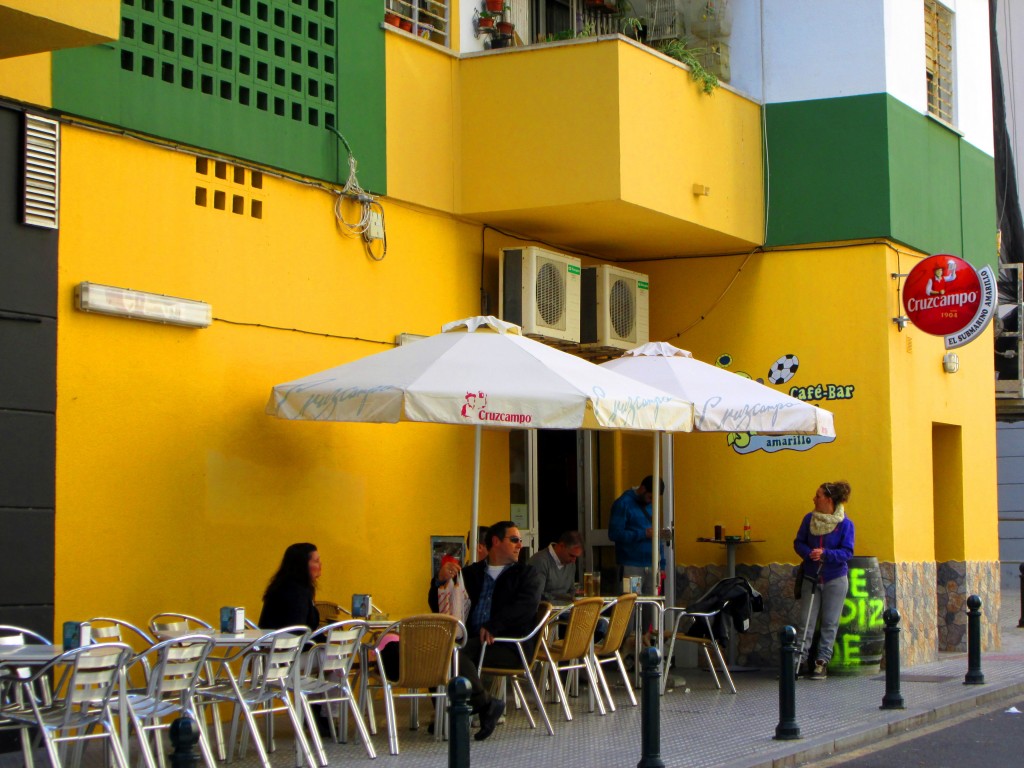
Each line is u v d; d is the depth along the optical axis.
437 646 9.27
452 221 12.98
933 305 14.13
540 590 10.20
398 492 12.03
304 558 9.68
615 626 11.18
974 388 16.45
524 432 14.06
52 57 9.47
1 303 9.02
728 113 14.29
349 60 11.88
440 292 12.75
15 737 8.77
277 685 8.88
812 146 14.71
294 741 9.83
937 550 16.12
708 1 15.15
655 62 13.12
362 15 12.05
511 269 13.08
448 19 13.11
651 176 12.92
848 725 10.56
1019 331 20.44
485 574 10.41
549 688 12.09
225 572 10.41
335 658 8.96
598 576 11.95
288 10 11.38
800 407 11.84
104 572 9.55
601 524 15.20
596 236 14.06
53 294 9.34
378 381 9.72
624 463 15.38
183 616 9.31
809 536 13.50
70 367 9.44
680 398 11.52
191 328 10.30
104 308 9.55
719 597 12.62
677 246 14.67
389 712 9.28
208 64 10.66
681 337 15.11
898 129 14.75
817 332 14.54
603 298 13.87
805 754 9.48
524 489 14.01
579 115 12.64
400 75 12.41
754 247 14.81
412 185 12.45
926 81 15.80
